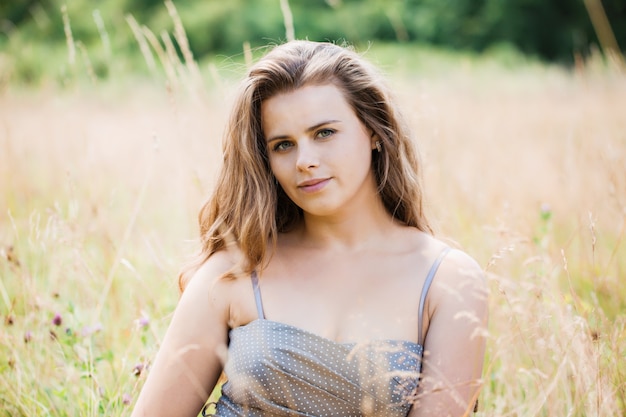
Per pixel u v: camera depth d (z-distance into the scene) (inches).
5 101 203.0
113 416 87.3
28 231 135.2
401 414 71.2
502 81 477.1
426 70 593.0
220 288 76.8
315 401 71.7
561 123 243.6
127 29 561.0
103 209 136.1
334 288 75.4
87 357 96.7
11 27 645.3
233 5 729.6
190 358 76.3
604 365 82.7
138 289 115.6
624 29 751.1
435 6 816.3
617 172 124.3
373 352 70.9
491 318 100.6
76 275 110.0
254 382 72.2
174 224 153.1
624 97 209.6
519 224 121.1
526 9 815.7
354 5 767.1
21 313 115.8
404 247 77.8
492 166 180.7
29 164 170.1
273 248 77.3
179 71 133.2
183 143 130.2
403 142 82.4
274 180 80.4
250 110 77.5
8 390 92.4
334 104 75.5
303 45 79.1
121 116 283.9
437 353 71.7
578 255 128.1
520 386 92.1
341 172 74.9
